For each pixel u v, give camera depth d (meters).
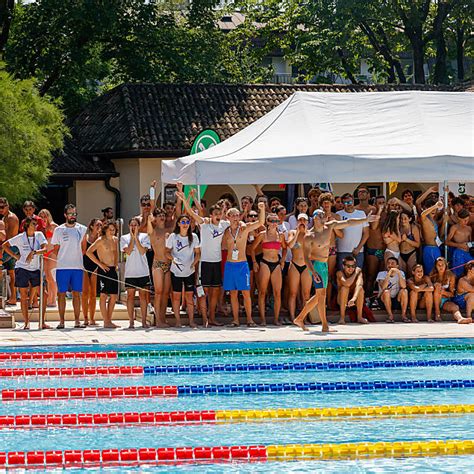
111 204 33.31
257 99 36.50
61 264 17.62
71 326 18.14
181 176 19.02
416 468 9.18
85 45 42.25
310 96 20.67
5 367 14.52
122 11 42.09
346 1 45.56
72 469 9.14
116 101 36.03
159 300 18.09
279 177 18.36
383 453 9.73
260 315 18.17
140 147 32.00
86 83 46.22
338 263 18.62
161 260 18.05
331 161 18.38
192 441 10.37
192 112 34.88
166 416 11.31
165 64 43.47
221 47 46.81
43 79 42.66
